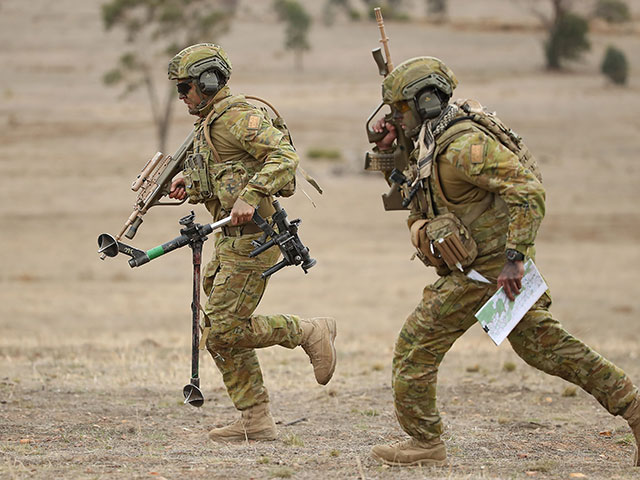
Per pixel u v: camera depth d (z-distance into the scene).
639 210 158.12
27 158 198.38
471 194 17.02
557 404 26.72
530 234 16.28
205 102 20.14
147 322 78.75
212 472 17.08
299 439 21.45
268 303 93.38
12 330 70.94
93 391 28.09
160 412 25.42
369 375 32.28
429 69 17.20
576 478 16.78
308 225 148.12
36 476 16.61
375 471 17.41
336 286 104.62
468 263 17.00
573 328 72.44
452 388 29.25
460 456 19.44
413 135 17.83
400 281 108.81
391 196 19.14
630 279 108.69
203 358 35.38
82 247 128.62
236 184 19.75
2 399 26.33
